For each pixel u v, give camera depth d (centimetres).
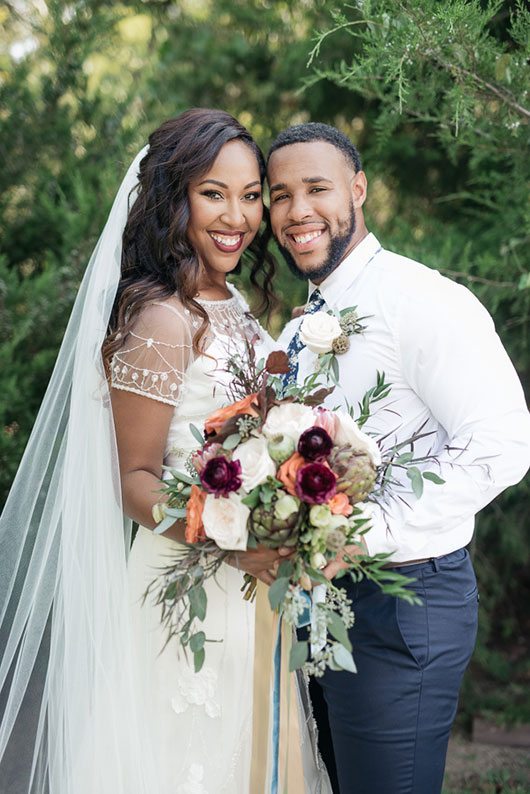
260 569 201
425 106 314
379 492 210
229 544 186
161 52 518
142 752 223
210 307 244
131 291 231
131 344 226
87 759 223
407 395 227
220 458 186
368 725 222
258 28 509
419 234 450
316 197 236
